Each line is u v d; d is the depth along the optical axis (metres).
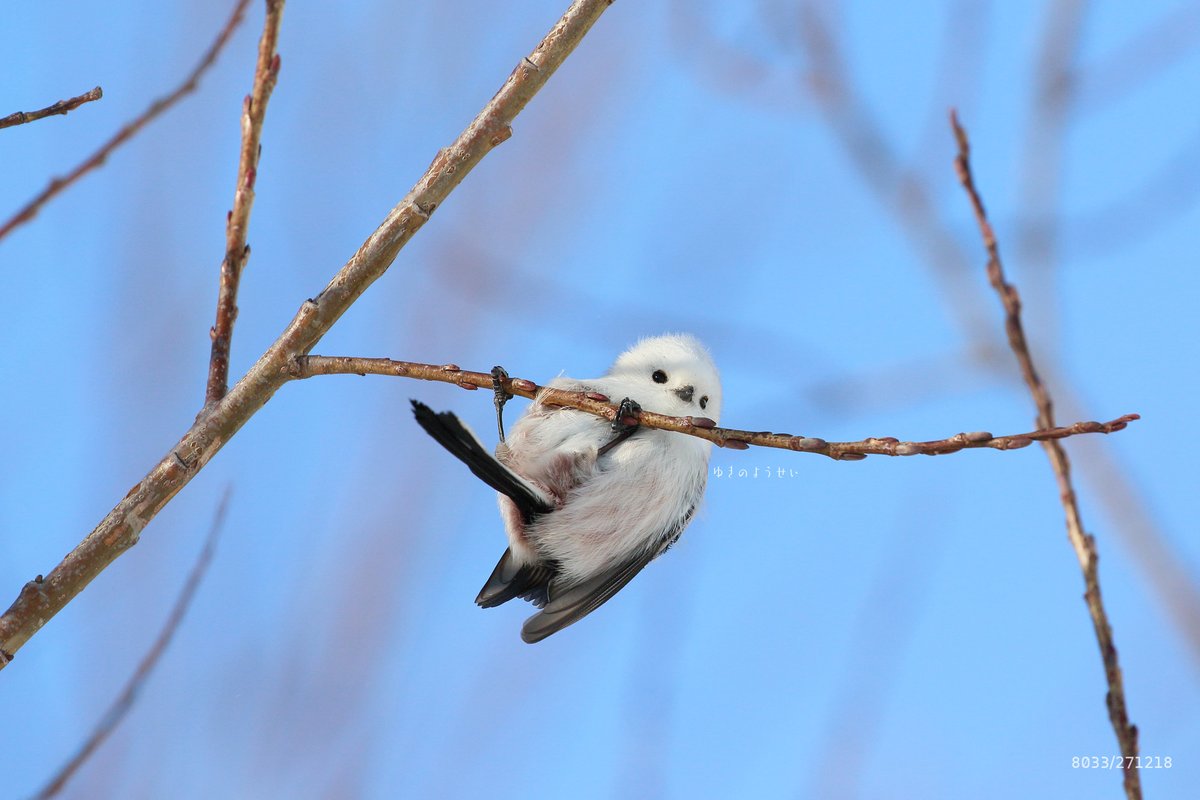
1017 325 5.11
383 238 5.14
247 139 5.14
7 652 5.12
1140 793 5.09
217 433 5.13
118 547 5.12
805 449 5.12
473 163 5.14
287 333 5.14
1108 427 5.10
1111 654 5.10
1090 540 5.10
